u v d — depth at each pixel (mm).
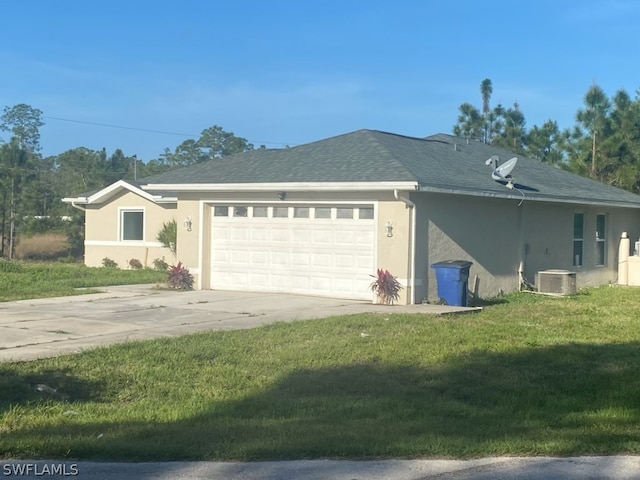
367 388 9016
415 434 6930
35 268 24156
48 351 10516
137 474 5770
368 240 17109
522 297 19078
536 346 11938
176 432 6934
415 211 16516
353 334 12344
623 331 13656
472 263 17906
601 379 9703
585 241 23734
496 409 8195
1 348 10766
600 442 6680
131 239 27891
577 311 16312
